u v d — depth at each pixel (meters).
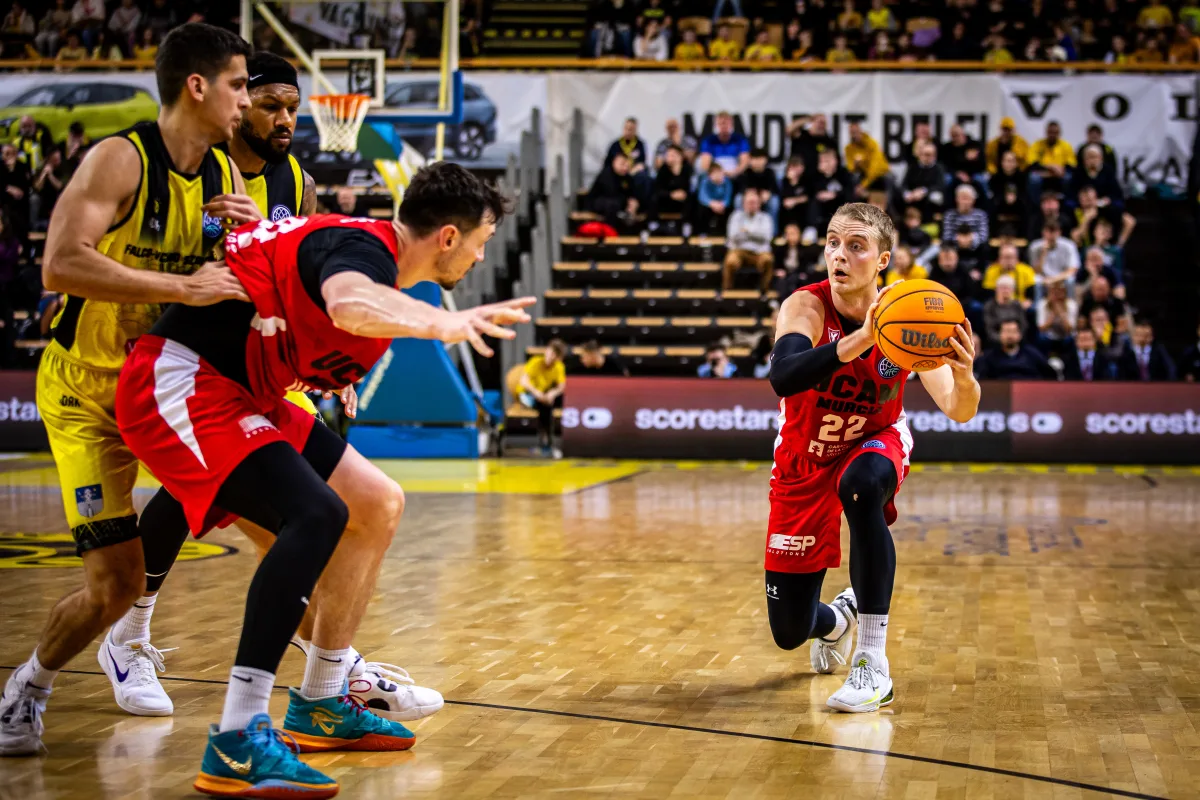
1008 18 16.70
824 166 15.07
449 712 3.16
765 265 14.94
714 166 15.54
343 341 2.56
